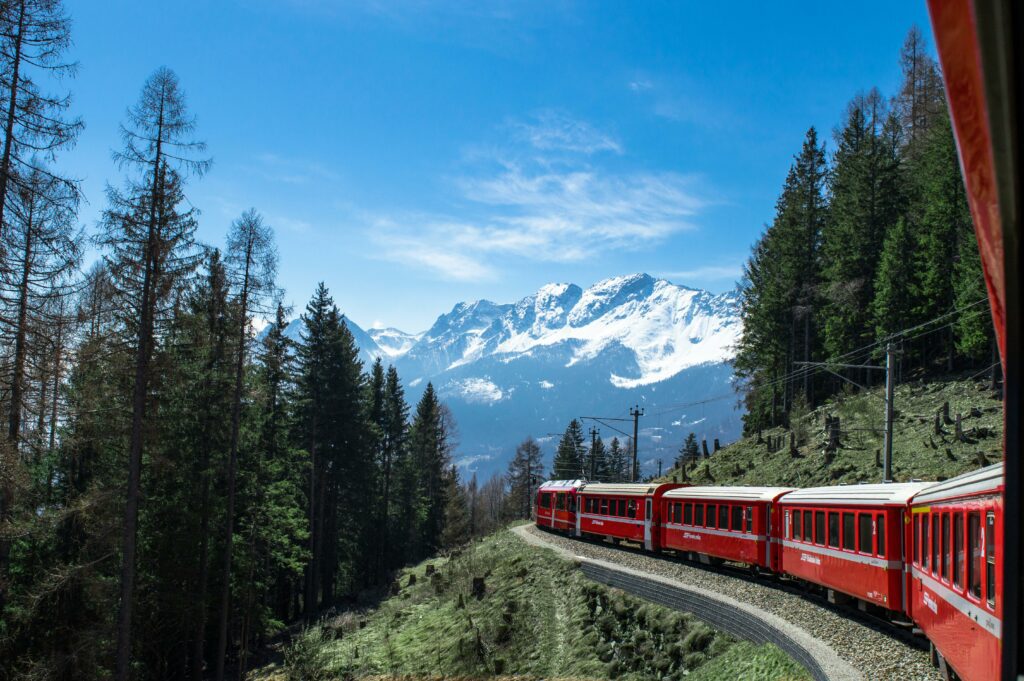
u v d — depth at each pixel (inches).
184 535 1205.7
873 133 2315.5
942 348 2028.8
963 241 1779.0
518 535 1884.8
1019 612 68.4
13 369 770.8
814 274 2423.7
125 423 956.6
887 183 2244.1
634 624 947.3
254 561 1438.2
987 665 399.5
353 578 2662.4
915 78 2716.5
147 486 1195.3
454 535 3122.5
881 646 633.0
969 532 446.3
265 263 1192.8
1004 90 56.5
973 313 1674.5
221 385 1208.8
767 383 2487.7
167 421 1166.3
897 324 1973.4
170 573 1205.1
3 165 700.7
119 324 968.3
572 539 1706.4
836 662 576.7
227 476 1348.4
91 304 1060.5
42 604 1085.8
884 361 2053.4
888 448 973.2
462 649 1114.1
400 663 1198.3
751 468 1940.2
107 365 928.9
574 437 4370.1
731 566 1176.2
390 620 1483.8
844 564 782.5
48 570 1018.1
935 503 552.1
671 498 1301.7
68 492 1211.9
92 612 1117.1
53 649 1073.5
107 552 1048.2
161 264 911.7
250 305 1189.7
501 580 1390.3
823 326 2319.1
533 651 1039.6
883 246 2149.4
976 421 1475.1
